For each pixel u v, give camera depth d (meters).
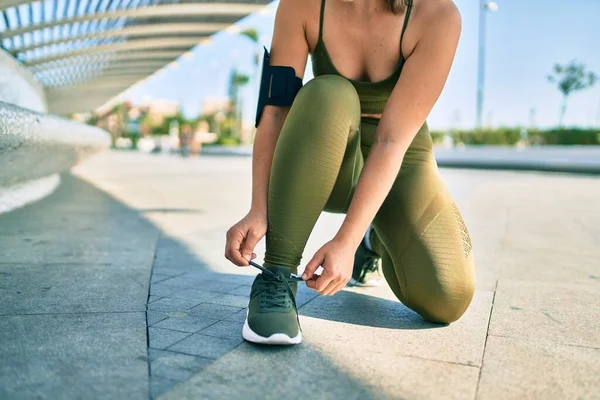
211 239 3.37
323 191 1.55
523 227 4.14
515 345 1.58
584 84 27.42
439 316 1.73
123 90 15.98
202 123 51.84
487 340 1.62
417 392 1.24
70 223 3.77
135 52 10.81
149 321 1.69
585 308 2.00
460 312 1.73
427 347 1.54
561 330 1.73
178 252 2.91
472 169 15.02
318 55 1.70
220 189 7.11
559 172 13.73
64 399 1.14
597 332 1.72
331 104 1.51
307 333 1.63
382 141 1.53
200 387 1.22
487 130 24.62
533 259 2.94
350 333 1.65
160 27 8.51
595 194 7.00
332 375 1.32
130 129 51.19
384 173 1.50
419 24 1.58
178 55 11.01
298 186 1.52
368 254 2.21
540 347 1.57
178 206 5.10
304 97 1.53
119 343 1.48
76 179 8.12
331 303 1.98
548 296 2.16
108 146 8.13
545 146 21.52
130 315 1.75
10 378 1.24
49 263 2.50
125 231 3.55
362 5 1.63
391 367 1.38
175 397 1.17
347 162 1.68
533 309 1.97
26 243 2.98
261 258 2.84
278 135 1.68
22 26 6.06
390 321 1.78
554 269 2.69
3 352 1.39
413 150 1.79
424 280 1.68
